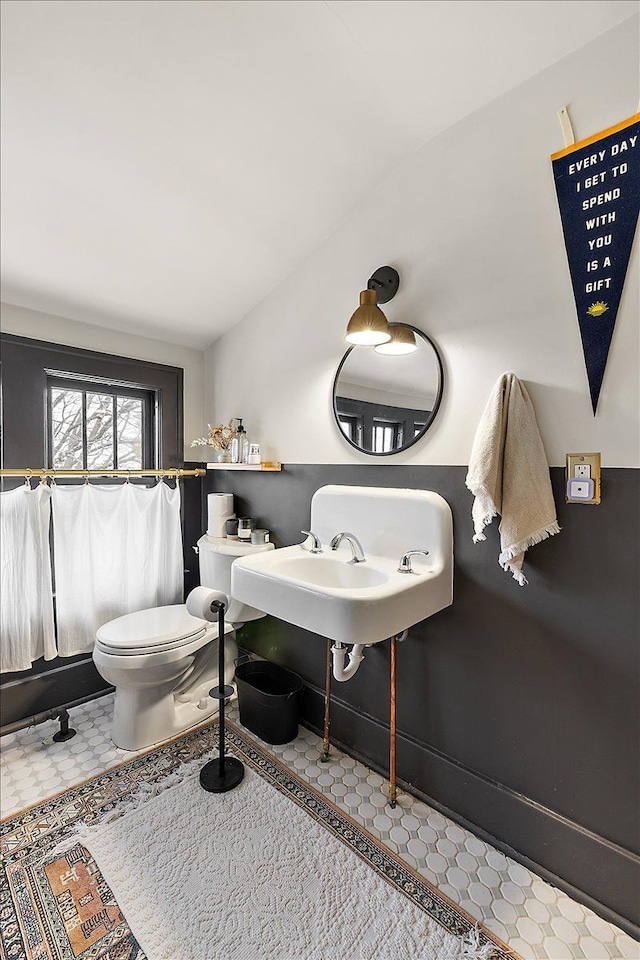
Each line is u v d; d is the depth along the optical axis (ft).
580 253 3.94
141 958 3.56
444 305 4.92
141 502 7.35
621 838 3.93
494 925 3.87
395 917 3.91
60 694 6.82
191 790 5.27
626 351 3.77
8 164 4.55
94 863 4.32
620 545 3.86
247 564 5.15
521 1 3.43
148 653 5.81
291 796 5.22
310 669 6.57
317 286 6.25
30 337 6.39
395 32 3.64
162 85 3.95
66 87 3.91
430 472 5.10
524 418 4.14
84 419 7.16
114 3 3.32
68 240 5.53
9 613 6.08
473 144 4.61
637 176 3.65
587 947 3.72
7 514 6.01
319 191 5.37
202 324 7.59
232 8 3.40
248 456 7.38
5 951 3.60
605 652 3.98
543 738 4.36
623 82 3.68
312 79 4.01
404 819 4.93
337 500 5.87
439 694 5.12
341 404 5.94
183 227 5.58
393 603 4.15
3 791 5.23
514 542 4.03
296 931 3.78
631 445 3.78
